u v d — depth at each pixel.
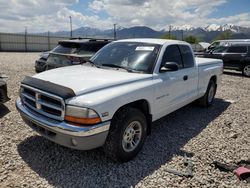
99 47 8.35
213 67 6.56
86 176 3.17
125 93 3.36
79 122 2.95
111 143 3.28
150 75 3.99
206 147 4.16
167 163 3.58
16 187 2.88
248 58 13.37
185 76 4.95
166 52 4.48
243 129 5.11
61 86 3.19
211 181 3.18
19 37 40.16
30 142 4.04
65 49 8.10
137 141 3.67
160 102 4.18
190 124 5.31
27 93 3.61
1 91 5.36
